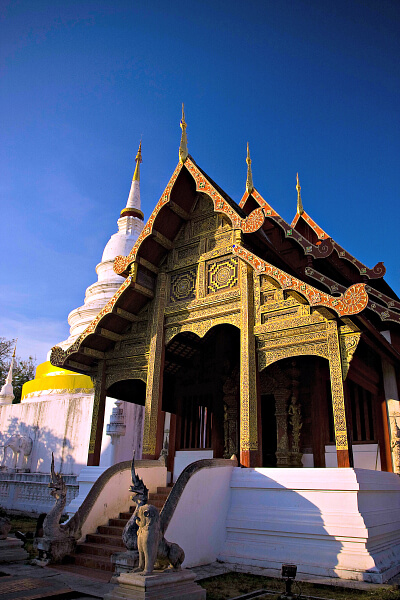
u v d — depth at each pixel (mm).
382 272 12945
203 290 12266
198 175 12227
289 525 8742
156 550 6320
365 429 12289
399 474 10977
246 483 9664
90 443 13070
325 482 8617
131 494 10695
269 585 7375
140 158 25469
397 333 12484
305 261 13008
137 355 12961
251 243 11641
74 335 25562
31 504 19500
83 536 9430
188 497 8703
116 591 5930
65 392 23375
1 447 24359
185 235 13258
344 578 7699
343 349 9656
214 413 14188
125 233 30141
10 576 7480
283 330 10539
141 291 12938
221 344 14633
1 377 40875
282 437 12945
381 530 8844
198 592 6289
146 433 11891
